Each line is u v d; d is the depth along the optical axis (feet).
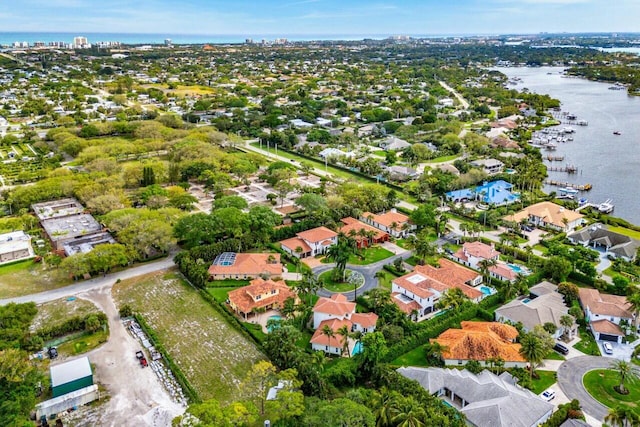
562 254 567.59
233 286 538.88
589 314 463.01
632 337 438.81
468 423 326.85
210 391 376.89
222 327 462.19
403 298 494.18
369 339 379.96
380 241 651.66
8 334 417.49
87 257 537.65
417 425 296.92
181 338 444.96
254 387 360.89
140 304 501.56
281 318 468.34
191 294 521.65
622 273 559.38
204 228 606.55
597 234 640.17
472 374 375.66
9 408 326.03
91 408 359.46
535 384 379.14
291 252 611.88
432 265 577.84
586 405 356.59
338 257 529.86
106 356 418.92
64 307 495.00
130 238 582.35
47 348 429.38
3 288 530.68
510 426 315.37
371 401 327.47
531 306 460.14
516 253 600.80
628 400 361.30
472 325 447.01
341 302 463.83
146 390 378.32
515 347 411.54
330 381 373.61
